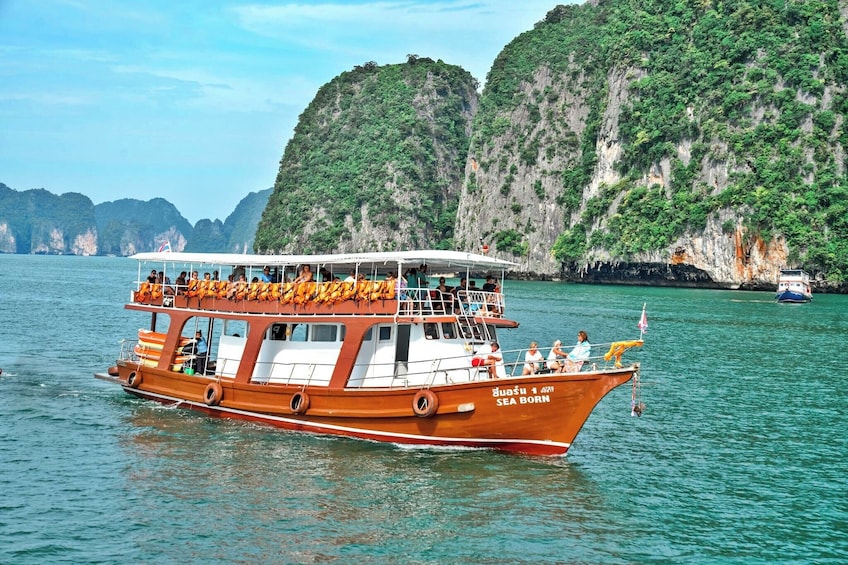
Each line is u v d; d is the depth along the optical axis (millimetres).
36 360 40906
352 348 25359
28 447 24766
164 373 29781
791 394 36531
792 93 139875
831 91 139000
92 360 41406
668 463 25062
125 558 17438
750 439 28312
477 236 196000
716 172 142250
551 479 22609
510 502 20875
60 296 89438
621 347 23500
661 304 93438
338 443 25172
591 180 170625
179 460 23578
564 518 20078
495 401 23578
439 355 25266
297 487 21484
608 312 79375
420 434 24453
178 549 17859
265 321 26984
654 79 159750
